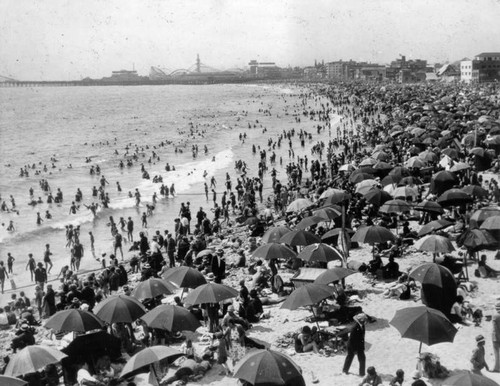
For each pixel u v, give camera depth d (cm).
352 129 9788
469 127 4878
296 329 1769
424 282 1606
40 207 5484
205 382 1493
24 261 3881
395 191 2758
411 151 4022
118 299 1616
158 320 1528
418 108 7412
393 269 2130
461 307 1694
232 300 2081
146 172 6731
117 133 12106
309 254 1922
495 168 4028
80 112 19425
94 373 1529
